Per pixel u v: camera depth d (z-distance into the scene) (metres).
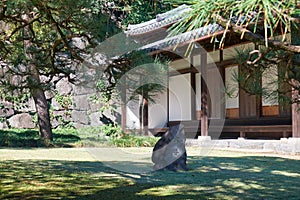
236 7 0.94
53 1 2.19
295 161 6.12
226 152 7.82
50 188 3.73
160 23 8.52
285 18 0.95
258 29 1.47
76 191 3.58
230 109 10.33
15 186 3.83
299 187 3.77
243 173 4.79
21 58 3.36
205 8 0.97
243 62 2.32
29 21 2.85
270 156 6.98
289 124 8.79
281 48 1.23
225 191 3.58
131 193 3.48
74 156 6.80
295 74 2.23
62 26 2.64
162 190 3.63
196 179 4.31
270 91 2.91
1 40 3.10
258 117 9.46
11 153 7.21
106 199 3.21
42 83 3.63
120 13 13.81
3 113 12.17
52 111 12.49
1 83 3.59
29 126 12.41
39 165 5.50
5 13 2.70
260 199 3.21
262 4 0.87
